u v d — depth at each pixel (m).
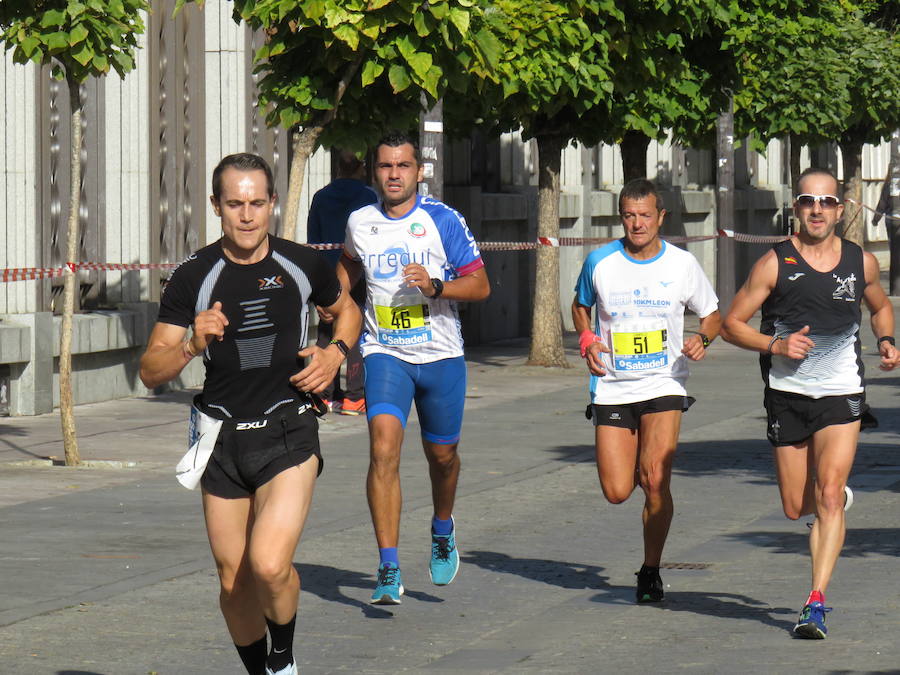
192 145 43.53
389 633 16.78
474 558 20.98
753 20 50.84
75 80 28.09
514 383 44.09
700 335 18.16
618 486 18.36
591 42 41.03
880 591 18.50
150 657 15.61
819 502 16.77
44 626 16.75
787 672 14.84
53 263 37.94
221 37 44.53
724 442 32.44
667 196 73.88
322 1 28.69
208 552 20.83
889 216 82.56
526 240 62.25
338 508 24.45
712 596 18.59
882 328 17.62
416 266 17.42
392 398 17.92
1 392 35.62
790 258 17.19
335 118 32.09
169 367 12.52
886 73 64.44
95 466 28.45
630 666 15.22
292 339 12.96
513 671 15.10
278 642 12.84
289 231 32.50
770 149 89.56
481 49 29.97
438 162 33.66
